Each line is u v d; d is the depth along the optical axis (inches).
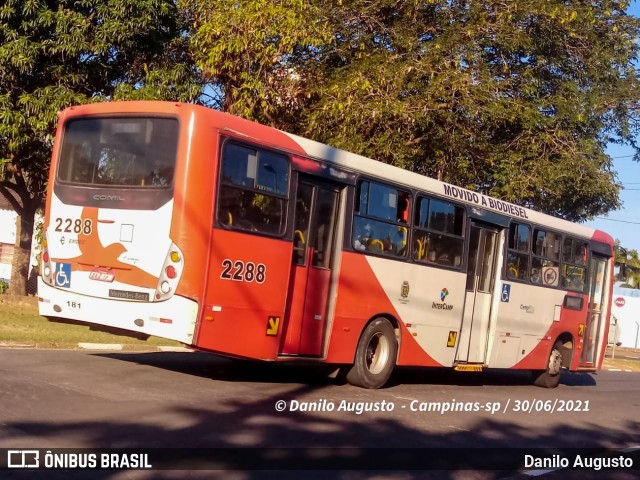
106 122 383.6
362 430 339.6
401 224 466.3
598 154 803.4
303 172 401.7
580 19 783.1
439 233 495.2
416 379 560.1
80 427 282.8
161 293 352.8
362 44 759.7
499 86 740.0
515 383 633.0
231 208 366.0
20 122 616.7
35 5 609.3
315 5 751.1
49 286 390.3
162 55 717.9
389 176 457.4
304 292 407.8
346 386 457.1
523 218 573.6
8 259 1270.9
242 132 371.6
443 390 510.6
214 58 697.6
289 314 400.2
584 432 411.8
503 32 752.3
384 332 461.7
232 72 723.4
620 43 831.1
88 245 377.4
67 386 353.1
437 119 752.3
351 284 432.5
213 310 357.7
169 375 416.5
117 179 373.4
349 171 430.3
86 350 510.3
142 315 357.1
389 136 727.1
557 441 375.2
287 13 695.1
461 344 520.4
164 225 355.6
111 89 694.5
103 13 639.8
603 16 825.5
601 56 812.6
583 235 650.8
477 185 832.3
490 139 809.5
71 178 389.4
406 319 472.4
